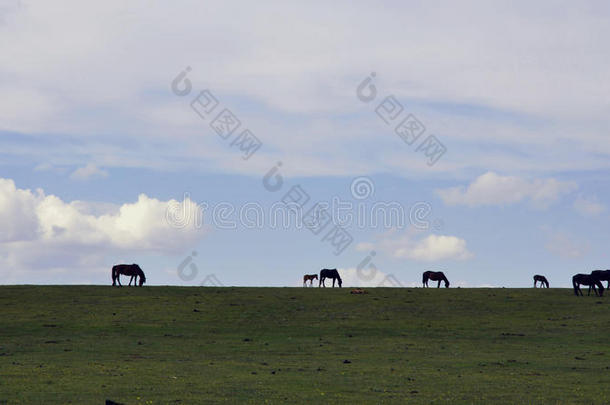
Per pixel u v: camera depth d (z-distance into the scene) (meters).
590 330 90.50
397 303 109.12
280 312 102.06
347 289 124.50
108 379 56.34
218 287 125.81
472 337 86.25
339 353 73.88
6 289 117.00
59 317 95.62
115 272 125.50
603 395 51.91
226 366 64.19
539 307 106.38
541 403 49.09
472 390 53.53
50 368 61.53
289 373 60.47
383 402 48.91
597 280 116.56
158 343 79.62
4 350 73.44
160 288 121.50
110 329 88.62
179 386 53.75
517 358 70.88
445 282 134.38
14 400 48.06
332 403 48.34
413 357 71.19
